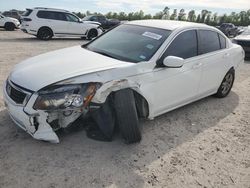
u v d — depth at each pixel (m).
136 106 4.36
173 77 4.76
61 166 3.59
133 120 4.01
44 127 3.66
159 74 4.48
